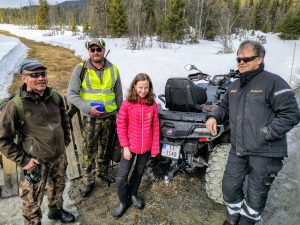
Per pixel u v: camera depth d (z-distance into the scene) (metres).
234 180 2.57
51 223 2.86
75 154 3.70
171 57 14.72
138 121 2.79
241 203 2.70
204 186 3.51
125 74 9.35
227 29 20.34
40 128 2.30
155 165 3.38
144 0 35.22
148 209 3.08
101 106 3.06
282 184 3.54
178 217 2.96
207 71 10.52
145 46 21.80
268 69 11.25
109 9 31.88
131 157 2.87
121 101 3.35
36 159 2.33
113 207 3.12
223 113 2.71
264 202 2.50
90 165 3.26
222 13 23.45
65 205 3.15
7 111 2.12
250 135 2.34
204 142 3.12
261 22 53.84
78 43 23.28
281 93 2.19
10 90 7.98
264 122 2.30
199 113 3.15
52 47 21.62
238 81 2.50
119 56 14.63
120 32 30.42
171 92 3.28
